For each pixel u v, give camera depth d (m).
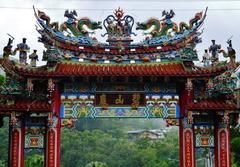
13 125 25.56
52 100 25.55
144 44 27.16
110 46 27.23
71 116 26.17
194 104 25.39
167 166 111.81
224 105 25.36
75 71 25.23
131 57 27.11
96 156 132.62
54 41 26.84
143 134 184.00
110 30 27.48
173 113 26.42
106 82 26.41
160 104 26.45
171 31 27.48
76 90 26.41
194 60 25.78
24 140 26.08
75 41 27.05
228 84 26.00
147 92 26.48
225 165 25.77
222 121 25.91
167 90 26.59
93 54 27.16
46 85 26.48
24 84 26.25
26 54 26.33
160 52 27.25
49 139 25.47
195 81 26.38
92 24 27.48
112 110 26.30
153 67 26.55
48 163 25.22
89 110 26.27
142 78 25.94
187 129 25.97
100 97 26.39
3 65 25.58
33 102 25.80
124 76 25.31
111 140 145.62
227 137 26.08
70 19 27.33
